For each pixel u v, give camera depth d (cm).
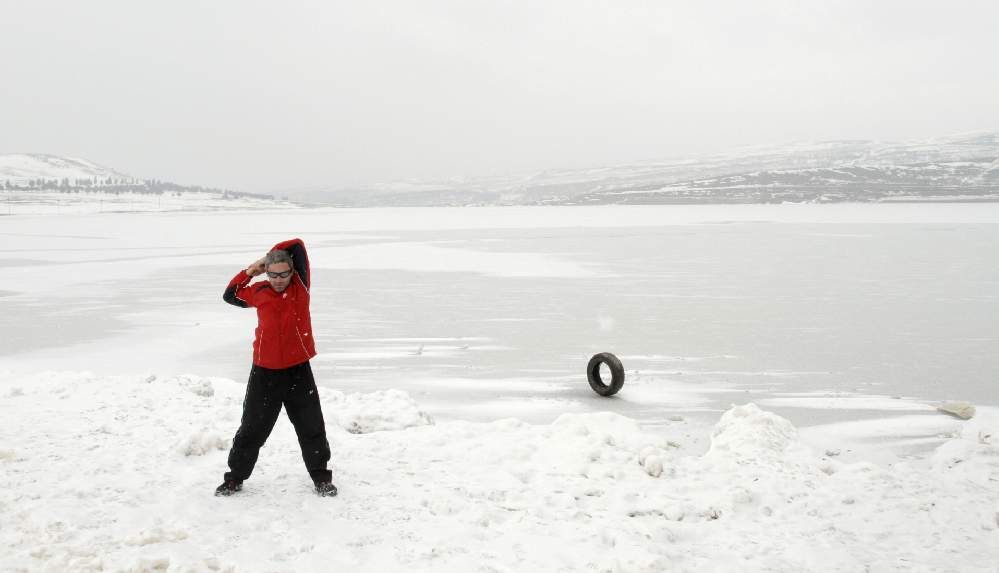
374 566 373
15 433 598
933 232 5884
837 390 1048
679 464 579
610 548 405
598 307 2005
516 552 395
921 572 385
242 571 359
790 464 577
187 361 1309
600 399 999
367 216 16438
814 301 2080
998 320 1709
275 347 455
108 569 356
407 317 1838
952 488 523
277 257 449
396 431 664
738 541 427
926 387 1063
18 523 412
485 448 592
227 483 465
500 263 3488
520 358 1316
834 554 404
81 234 7462
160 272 3175
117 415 674
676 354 1347
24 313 1956
